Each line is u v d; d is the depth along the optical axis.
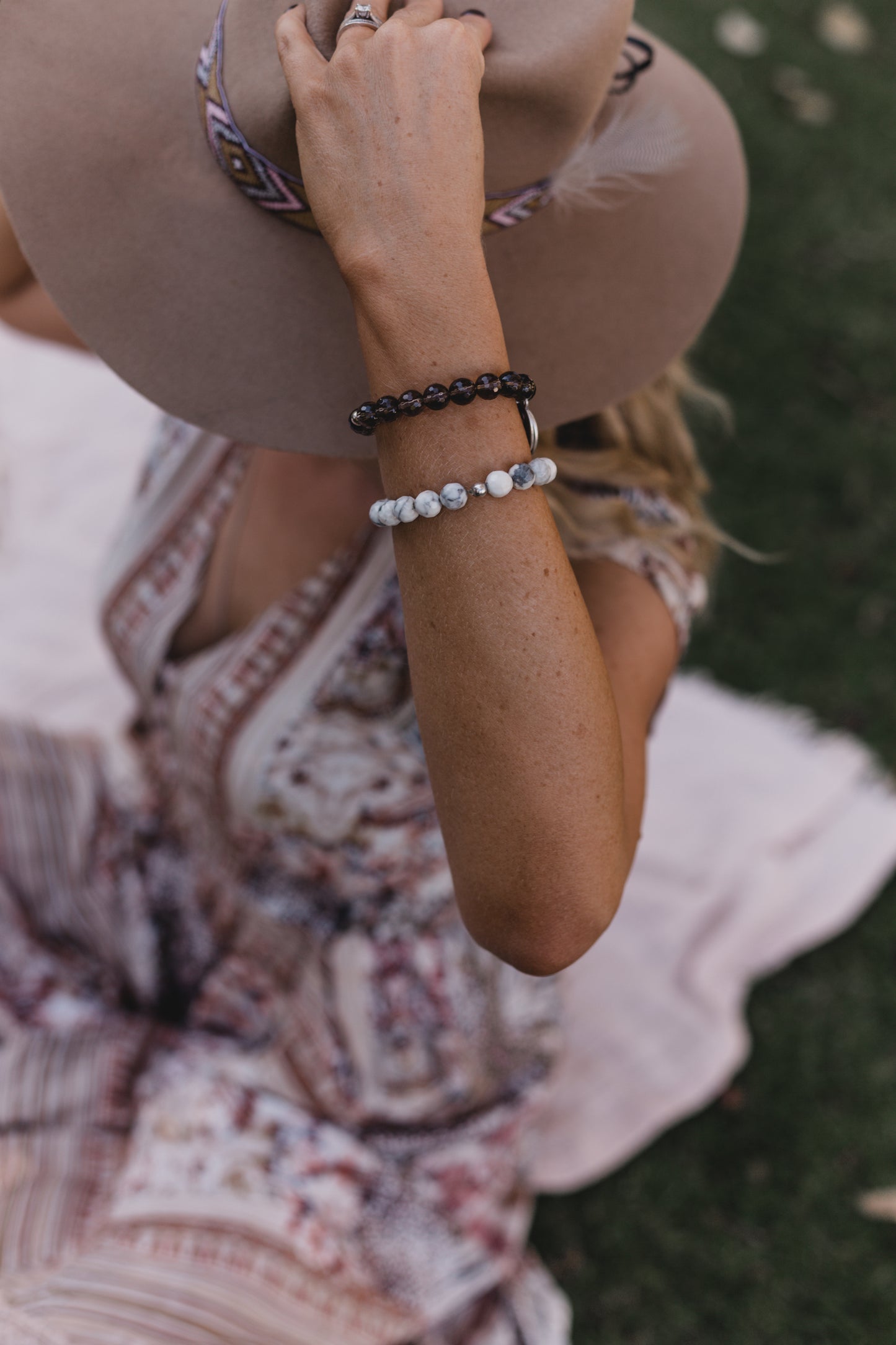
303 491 1.24
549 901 0.89
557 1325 1.72
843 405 3.21
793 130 3.73
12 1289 1.26
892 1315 1.98
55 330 1.51
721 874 2.34
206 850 1.54
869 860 2.41
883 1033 2.29
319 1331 1.35
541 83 0.90
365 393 1.02
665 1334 1.94
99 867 1.66
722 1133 2.14
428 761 0.90
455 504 0.83
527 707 0.84
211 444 1.33
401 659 1.23
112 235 1.00
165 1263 1.31
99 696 2.48
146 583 1.37
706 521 1.29
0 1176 1.44
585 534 1.14
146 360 1.02
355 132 0.81
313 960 1.49
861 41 4.04
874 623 2.86
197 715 1.32
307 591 1.24
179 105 0.98
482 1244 1.61
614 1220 2.04
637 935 2.27
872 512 3.03
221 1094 1.47
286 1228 1.38
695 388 1.31
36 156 0.98
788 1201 2.09
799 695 2.72
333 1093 1.49
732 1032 2.17
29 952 1.66
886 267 3.51
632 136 1.04
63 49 0.98
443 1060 1.50
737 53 3.85
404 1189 1.51
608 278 1.08
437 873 1.42
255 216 0.98
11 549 2.63
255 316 1.01
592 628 0.88
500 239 1.03
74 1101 1.53
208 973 1.62
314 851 1.38
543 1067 1.68
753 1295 1.99
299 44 0.83
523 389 0.84
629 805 1.00
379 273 0.81
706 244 1.15
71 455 2.78
